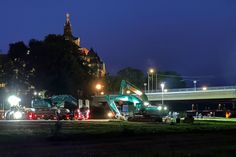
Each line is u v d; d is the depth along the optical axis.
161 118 71.06
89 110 87.50
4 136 32.75
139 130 42.12
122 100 77.81
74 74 127.69
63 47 133.25
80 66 133.75
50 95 126.56
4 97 133.50
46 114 79.75
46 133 37.00
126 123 61.34
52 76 125.19
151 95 161.62
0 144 27.36
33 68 132.00
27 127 47.16
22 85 135.75
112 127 48.84
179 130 44.25
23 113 80.31
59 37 138.62
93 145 27.97
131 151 24.59
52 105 90.12
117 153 23.58
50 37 138.75
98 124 56.75
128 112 78.50
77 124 56.25
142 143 29.88
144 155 22.59
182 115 86.50
